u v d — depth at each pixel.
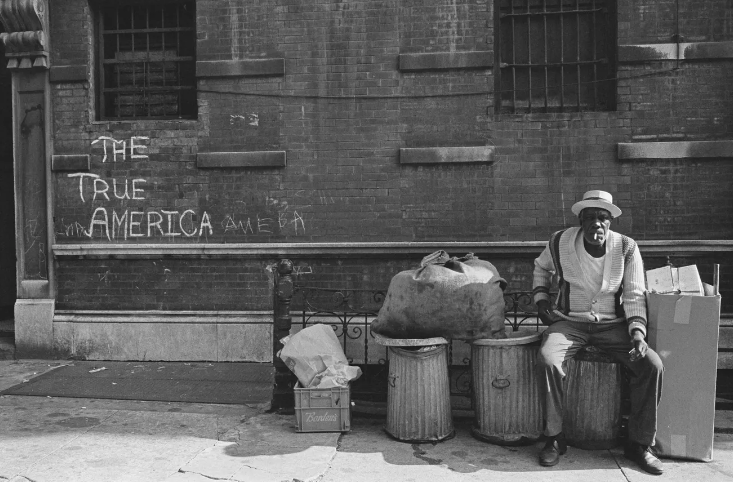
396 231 6.34
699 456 3.91
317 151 6.43
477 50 6.22
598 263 4.09
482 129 6.23
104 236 6.69
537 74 6.30
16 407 5.09
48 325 6.65
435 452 4.10
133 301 6.67
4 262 7.92
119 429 4.54
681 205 6.03
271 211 6.49
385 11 6.32
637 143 6.02
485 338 4.27
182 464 3.89
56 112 6.73
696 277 4.01
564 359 4.00
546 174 6.17
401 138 6.33
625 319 4.08
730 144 5.90
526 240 6.19
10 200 7.93
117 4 6.77
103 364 6.47
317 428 4.45
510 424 4.20
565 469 3.82
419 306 4.28
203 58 6.54
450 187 6.27
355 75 6.37
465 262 4.53
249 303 6.53
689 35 6.00
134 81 6.86
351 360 5.10
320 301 6.40
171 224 6.61
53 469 3.81
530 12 6.27
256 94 6.48
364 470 3.82
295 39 6.43
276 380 4.97
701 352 3.89
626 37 6.04
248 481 3.63
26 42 6.59
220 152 6.51
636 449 3.90
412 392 4.26
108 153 6.66
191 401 5.25
